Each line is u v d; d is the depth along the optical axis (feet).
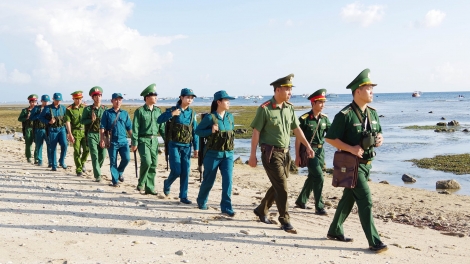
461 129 128.06
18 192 29.22
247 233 21.70
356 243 21.30
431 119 176.65
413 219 30.71
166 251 18.10
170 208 26.99
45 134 46.73
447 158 72.13
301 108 280.10
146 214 24.77
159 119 28.76
